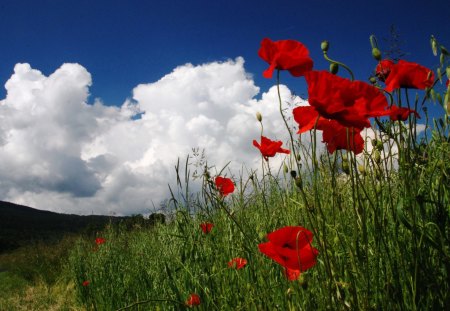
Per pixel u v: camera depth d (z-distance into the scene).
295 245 1.52
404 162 1.52
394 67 1.54
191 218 2.97
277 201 2.68
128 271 4.74
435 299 1.51
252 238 2.39
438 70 1.52
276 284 2.03
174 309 2.72
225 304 2.28
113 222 7.77
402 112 1.56
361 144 1.53
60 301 7.35
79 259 7.48
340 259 1.74
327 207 1.93
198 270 2.73
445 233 1.55
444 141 1.64
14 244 23.38
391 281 1.53
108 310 4.55
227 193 2.70
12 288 9.84
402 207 1.43
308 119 1.49
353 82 1.34
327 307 1.62
